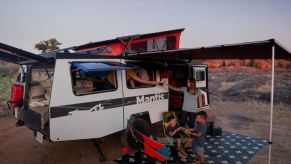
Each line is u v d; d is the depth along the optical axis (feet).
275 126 23.54
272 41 10.58
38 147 17.31
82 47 19.30
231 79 48.24
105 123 14.25
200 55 16.20
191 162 14.69
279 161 14.97
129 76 15.92
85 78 13.83
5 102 29.30
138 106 16.55
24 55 11.82
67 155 15.89
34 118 13.70
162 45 20.11
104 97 14.15
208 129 19.99
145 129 16.87
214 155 15.85
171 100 22.25
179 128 15.81
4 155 15.89
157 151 14.35
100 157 15.42
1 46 10.96
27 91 14.69
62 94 12.20
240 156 15.71
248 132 21.39
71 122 12.57
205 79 24.07
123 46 17.39
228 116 27.99
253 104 34.22
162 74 18.90
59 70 12.15
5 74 46.78
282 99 34.96
